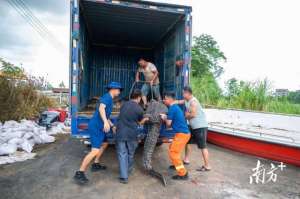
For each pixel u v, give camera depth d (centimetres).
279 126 769
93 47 905
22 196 354
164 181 408
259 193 389
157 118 435
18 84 908
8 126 696
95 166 474
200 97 1570
